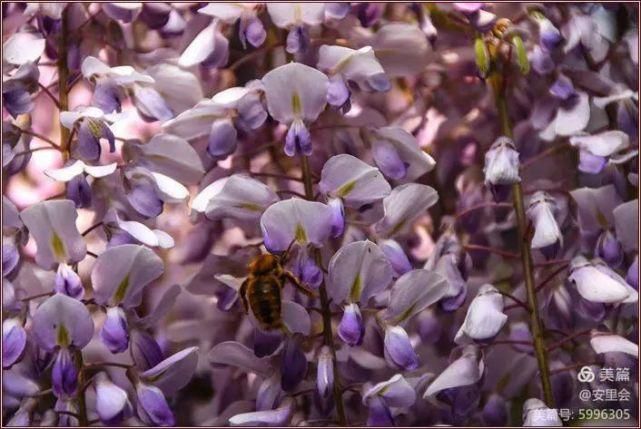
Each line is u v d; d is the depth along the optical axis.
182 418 0.62
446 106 0.63
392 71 0.61
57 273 0.58
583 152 0.60
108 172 0.58
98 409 0.58
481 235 0.63
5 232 0.59
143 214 0.58
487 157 0.60
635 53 0.61
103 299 0.58
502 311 0.59
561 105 0.61
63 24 0.60
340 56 0.59
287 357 0.59
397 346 0.58
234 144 0.59
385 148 0.60
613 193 0.61
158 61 0.61
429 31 0.61
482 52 0.60
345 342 0.58
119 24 0.61
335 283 0.58
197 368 0.62
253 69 0.62
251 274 0.58
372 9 0.60
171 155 0.60
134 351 0.59
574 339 0.61
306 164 0.59
